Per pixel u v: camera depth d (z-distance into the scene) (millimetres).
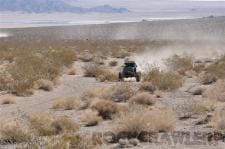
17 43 118688
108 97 31984
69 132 20516
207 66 52719
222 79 39594
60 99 30484
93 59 66938
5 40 141625
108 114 25641
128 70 41750
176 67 51656
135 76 41281
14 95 34719
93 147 18125
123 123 20641
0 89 36219
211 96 30516
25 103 31406
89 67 48906
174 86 36281
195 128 21766
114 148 18234
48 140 18297
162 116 21875
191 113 25297
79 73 50375
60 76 46469
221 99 29812
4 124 21641
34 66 47375
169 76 38875
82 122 24188
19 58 59875
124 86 32938
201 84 39406
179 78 40062
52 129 21359
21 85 36312
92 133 20766
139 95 29812
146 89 35281
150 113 21891
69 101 29328
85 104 28750
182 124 22859
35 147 17516
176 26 170875
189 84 39688
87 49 96375
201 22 172000
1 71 44844
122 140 18781
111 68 56688
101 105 25969
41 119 22609
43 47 95375
